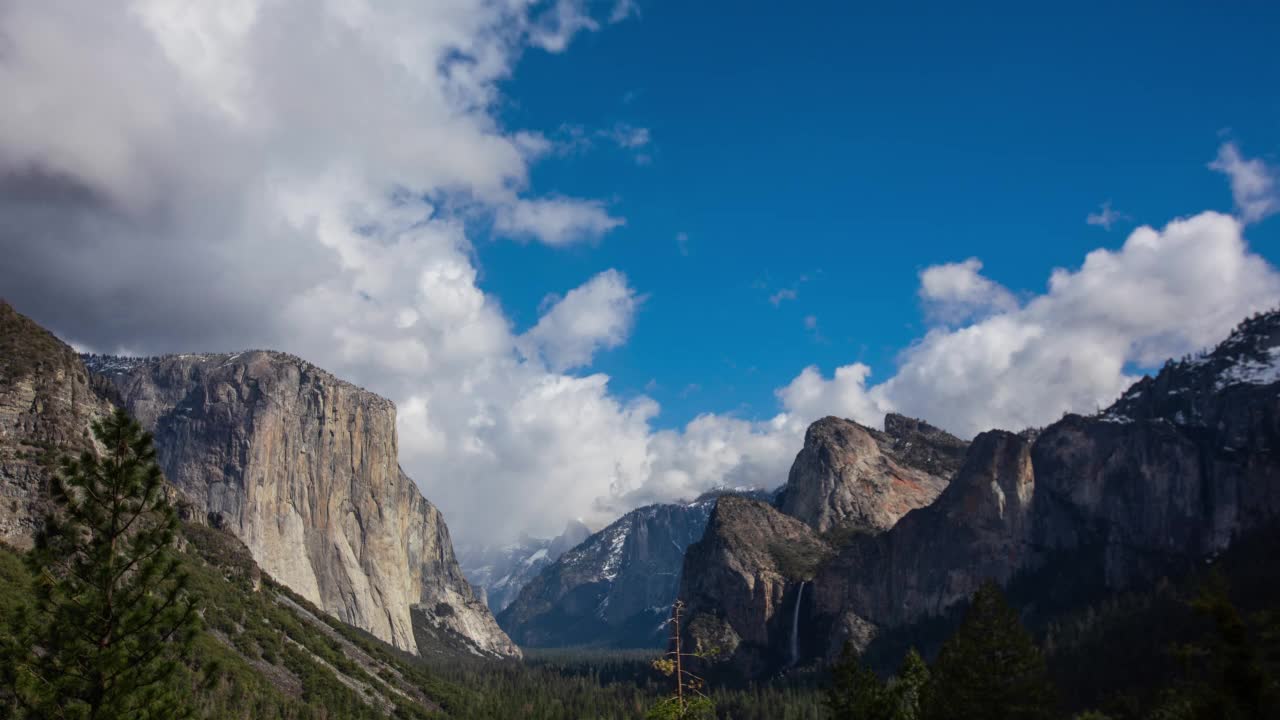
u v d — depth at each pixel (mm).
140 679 55406
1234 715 47625
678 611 79062
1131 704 103438
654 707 75875
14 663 52500
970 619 95375
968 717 92062
